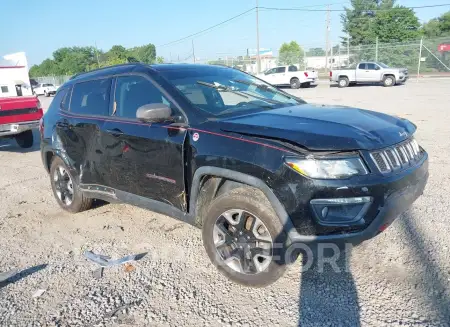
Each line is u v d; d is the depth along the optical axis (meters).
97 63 74.25
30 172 7.67
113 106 4.21
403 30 47.00
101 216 5.00
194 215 3.47
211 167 3.17
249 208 3.00
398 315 2.77
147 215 4.94
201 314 2.96
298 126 3.07
